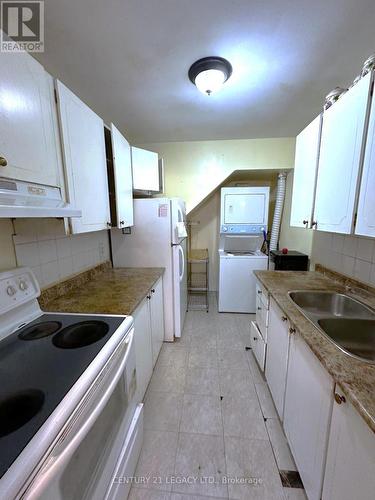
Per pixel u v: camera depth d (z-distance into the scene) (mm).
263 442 1369
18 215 724
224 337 2562
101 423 849
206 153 2867
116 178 1635
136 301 1421
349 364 811
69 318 1174
